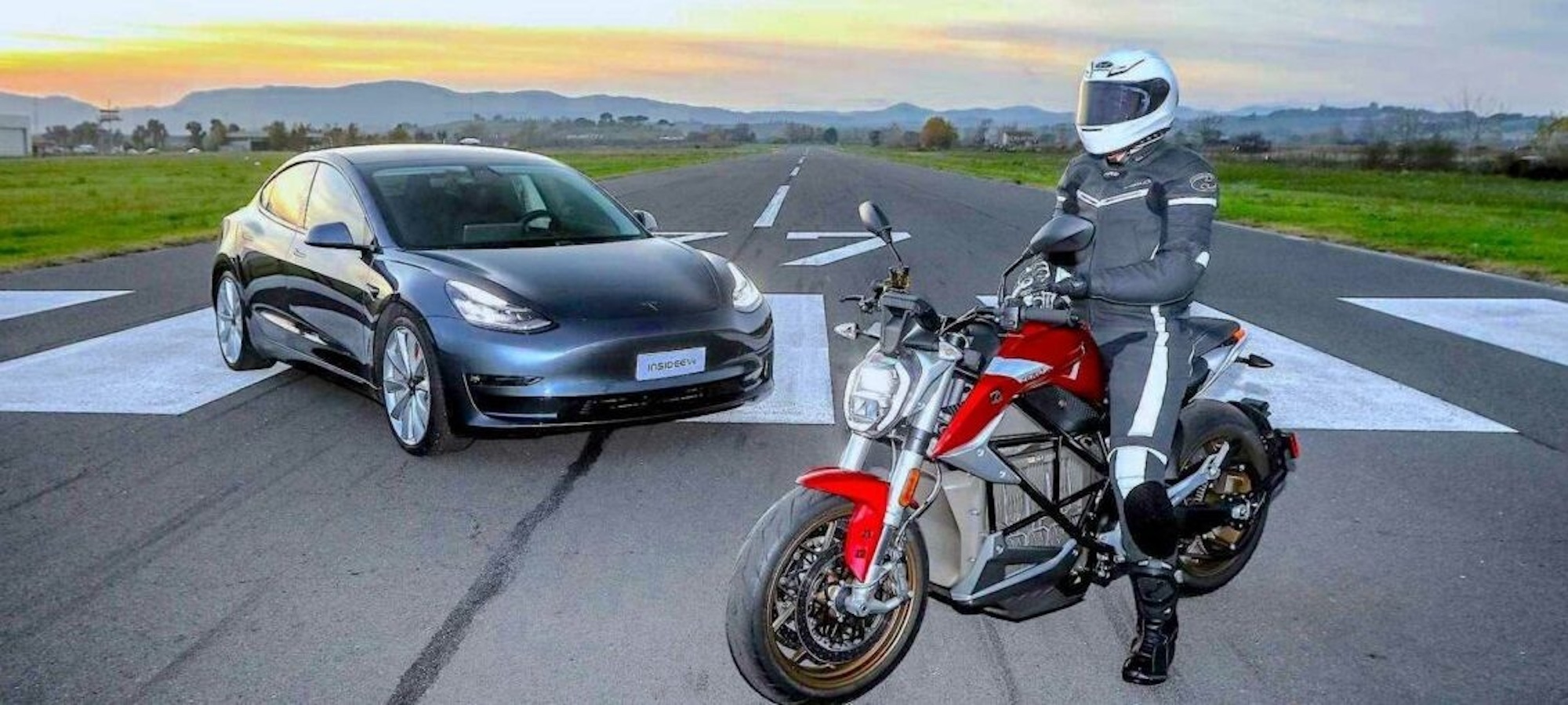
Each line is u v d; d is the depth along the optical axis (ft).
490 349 16.71
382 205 19.79
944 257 42.04
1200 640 11.82
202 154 394.32
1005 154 398.62
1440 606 12.53
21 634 11.69
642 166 182.19
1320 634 11.91
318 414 20.21
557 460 17.65
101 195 91.71
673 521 14.98
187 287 34.68
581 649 11.46
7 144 446.60
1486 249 45.60
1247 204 76.64
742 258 41.81
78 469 16.99
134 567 13.42
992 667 11.27
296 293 20.75
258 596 12.64
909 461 9.65
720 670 11.07
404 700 10.41
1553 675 10.98
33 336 26.84
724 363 17.99
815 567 9.96
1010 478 10.25
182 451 17.95
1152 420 10.51
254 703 10.32
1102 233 11.04
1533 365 23.89
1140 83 10.56
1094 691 10.78
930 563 10.88
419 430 17.61
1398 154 170.71
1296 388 21.85
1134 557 10.75
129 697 10.42
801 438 18.72
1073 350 10.61
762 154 368.68
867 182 116.57
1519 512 15.33
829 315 29.32
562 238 20.21
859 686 10.46
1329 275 37.83
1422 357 24.58
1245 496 12.25
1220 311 30.40
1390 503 15.67
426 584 12.98
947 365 9.55
